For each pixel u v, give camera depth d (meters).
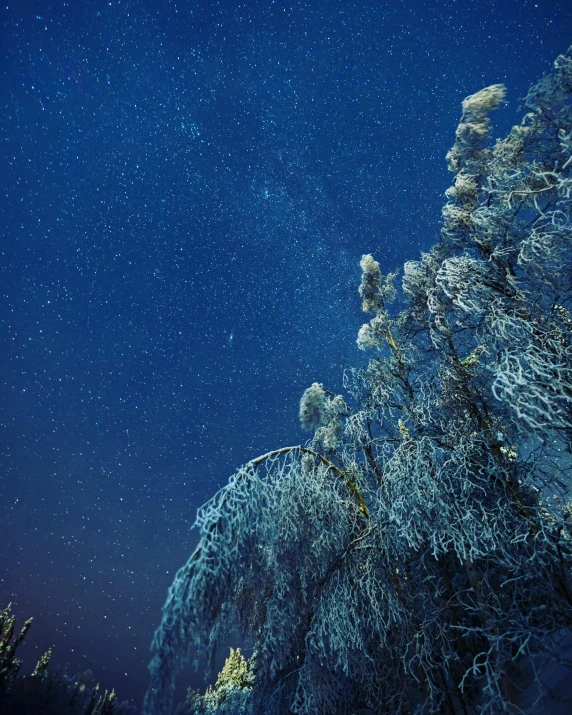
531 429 5.12
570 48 5.59
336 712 5.91
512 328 5.44
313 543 6.16
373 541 6.28
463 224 6.57
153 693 4.83
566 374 5.00
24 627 36.88
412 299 7.56
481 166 6.63
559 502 5.70
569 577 5.30
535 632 4.96
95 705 39.94
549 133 5.72
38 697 36.03
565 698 4.52
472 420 6.50
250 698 7.09
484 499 5.79
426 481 5.63
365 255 8.76
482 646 6.09
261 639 6.19
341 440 7.66
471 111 6.83
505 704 4.59
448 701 5.71
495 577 6.08
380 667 6.05
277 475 6.65
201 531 5.83
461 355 6.83
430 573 6.29
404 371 7.53
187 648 5.17
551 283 5.52
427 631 5.83
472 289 5.78
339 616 5.75
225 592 5.54
